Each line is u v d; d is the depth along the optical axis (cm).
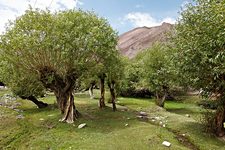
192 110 4622
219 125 2602
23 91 3862
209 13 2200
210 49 2155
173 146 2264
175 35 2861
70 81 3139
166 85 4672
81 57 2964
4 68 3334
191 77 2459
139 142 2336
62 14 3089
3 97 5000
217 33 2045
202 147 2345
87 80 3728
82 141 2412
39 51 2898
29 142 2566
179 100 6212
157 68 4634
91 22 3108
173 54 2648
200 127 2884
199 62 2322
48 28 2850
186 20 2570
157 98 5022
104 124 3031
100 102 4106
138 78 6419
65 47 2838
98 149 2192
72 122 3055
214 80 2394
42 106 4238
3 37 2936
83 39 2912
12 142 2625
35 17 2947
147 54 4997
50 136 2638
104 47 3023
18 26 2923
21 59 2962
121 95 6606
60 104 3266
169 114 3891
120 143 2319
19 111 3909
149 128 2775
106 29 3212
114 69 3506
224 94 2442
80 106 4269
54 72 3111
